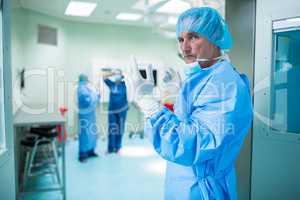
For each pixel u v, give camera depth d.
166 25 6.19
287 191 1.48
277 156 1.51
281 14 1.45
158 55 6.53
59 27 5.57
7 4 1.57
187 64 1.13
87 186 3.31
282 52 1.51
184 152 0.94
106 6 4.81
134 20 5.82
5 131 1.59
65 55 5.74
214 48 1.12
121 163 4.25
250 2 1.60
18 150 3.08
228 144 1.00
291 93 1.51
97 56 6.07
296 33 1.46
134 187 3.28
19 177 3.20
